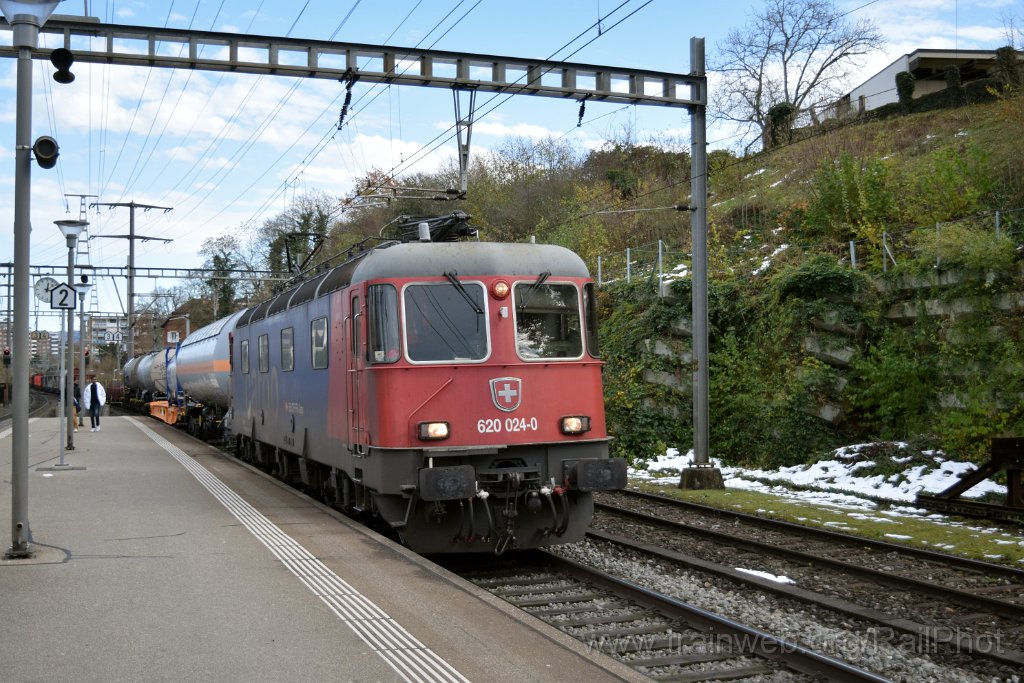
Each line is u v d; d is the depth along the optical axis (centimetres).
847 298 1738
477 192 4134
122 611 643
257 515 1078
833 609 764
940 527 1144
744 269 2111
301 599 677
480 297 953
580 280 996
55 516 1064
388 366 927
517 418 940
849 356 1700
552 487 927
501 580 892
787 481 1587
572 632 701
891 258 1753
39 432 2652
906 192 2111
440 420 921
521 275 969
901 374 1609
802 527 1137
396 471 912
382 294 947
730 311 1964
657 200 3338
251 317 1809
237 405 1975
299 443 1341
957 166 1952
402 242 1088
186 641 571
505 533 923
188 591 701
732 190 3253
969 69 3803
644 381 2056
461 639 577
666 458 1923
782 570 939
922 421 1595
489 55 1324
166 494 1269
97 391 2744
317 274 1418
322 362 1195
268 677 505
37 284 1588
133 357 4856
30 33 805
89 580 736
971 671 621
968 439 1472
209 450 2103
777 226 2489
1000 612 754
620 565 955
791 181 2844
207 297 6397
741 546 1057
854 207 2062
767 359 1847
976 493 1318
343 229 4300
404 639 577
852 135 2994
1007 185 1922
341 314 1087
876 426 1695
